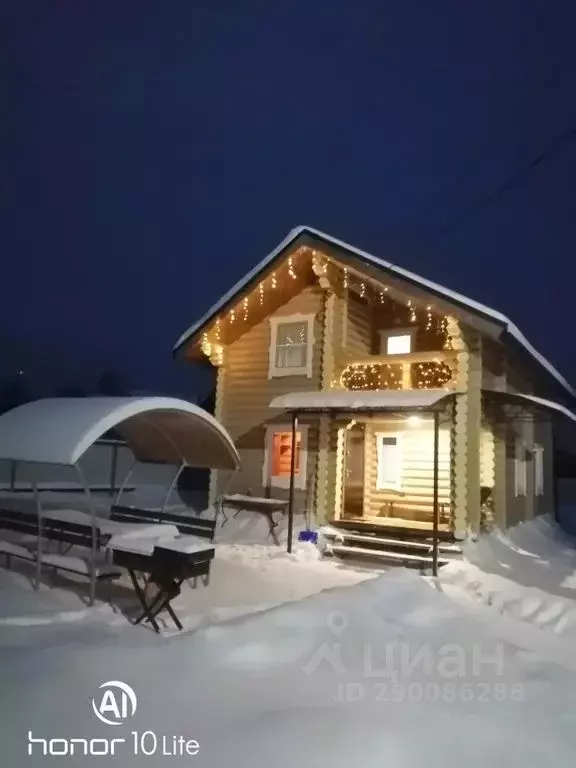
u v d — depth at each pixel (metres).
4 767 3.83
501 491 14.77
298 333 16.08
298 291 16.20
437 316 15.76
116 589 8.99
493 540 13.73
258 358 16.52
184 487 25.53
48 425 8.91
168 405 9.69
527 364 16.95
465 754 4.28
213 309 16.17
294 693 5.18
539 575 11.70
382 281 13.96
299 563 12.35
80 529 8.49
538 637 7.73
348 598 7.55
